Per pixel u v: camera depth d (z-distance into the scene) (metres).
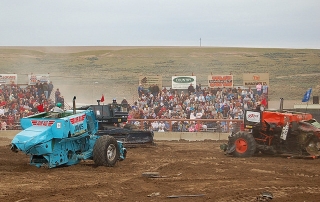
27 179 12.35
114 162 14.74
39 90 36.06
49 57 79.12
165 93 35.62
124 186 11.62
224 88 35.72
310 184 12.02
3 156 17.19
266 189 11.34
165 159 16.95
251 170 14.33
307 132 17.45
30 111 32.75
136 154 18.61
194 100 34.12
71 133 13.81
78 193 10.76
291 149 17.72
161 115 32.44
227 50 86.12
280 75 65.06
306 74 65.25
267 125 17.91
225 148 18.33
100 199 10.21
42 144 13.17
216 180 12.58
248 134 17.84
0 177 12.59
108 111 20.64
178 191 11.09
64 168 14.09
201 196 10.55
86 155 14.41
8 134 28.89
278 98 53.62
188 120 28.08
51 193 10.72
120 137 20.64
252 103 33.81
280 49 85.62
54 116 14.45
